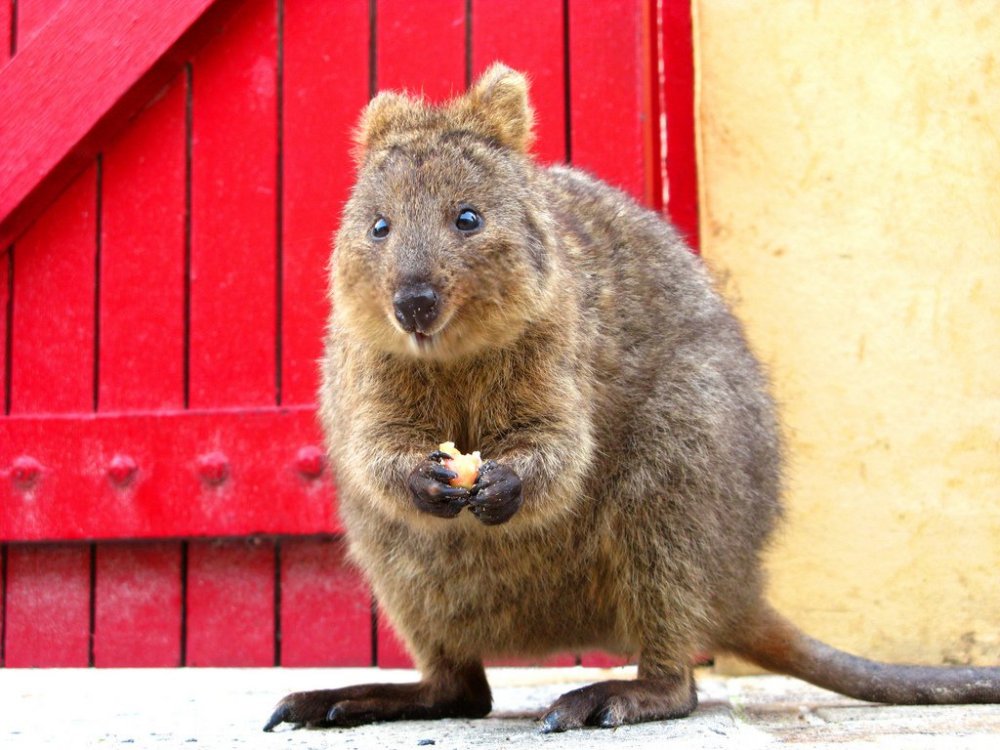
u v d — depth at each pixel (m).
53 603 1.63
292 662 1.60
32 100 1.63
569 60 1.57
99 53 1.62
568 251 1.35
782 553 1.55
